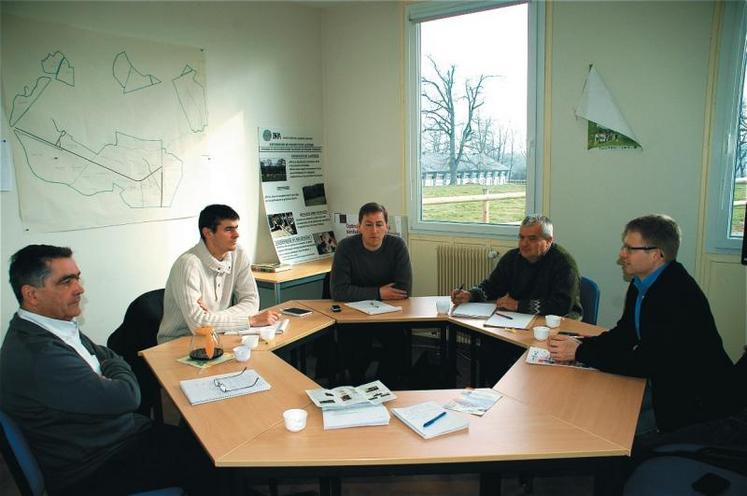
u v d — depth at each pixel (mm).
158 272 3451
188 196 3602
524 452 1397
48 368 1534
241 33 3898
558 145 3559
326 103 4660
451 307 2789
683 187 3146
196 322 2379
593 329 2393
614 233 3426
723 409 1758
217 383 1863
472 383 2797
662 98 3143
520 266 2850
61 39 2867
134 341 2439
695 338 1796
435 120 4152
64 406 1554
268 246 4281
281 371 1994
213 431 1540
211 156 3750
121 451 1688
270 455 1403
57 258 1617
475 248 3975
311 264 4289
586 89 3365
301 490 2377
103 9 3059
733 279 3035
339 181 4688
